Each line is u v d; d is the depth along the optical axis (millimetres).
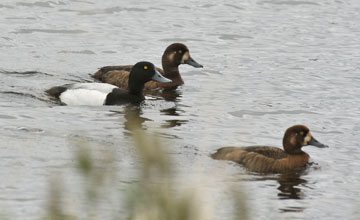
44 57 21578
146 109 17109
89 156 7172
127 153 13305
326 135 15516
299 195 12148
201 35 24500
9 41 23047
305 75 20625
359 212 11547
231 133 15375
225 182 12352
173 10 27266
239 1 28719
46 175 12047
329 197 12141
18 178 11875
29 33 24047
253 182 12555
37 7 26969
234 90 19125
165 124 15828
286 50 23172
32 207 10828
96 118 15992
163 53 21828
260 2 28703
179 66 21609
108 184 11148
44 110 16328
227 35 24609
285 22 26266
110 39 23781
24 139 13930
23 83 18625
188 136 14938
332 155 14258
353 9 28031
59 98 17312
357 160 14016
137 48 22953
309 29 25484
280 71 20984
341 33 25125
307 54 22781
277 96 18578
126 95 17562
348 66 21609
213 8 27672
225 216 10844
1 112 15914
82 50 22562
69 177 11898
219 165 13133
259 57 22406
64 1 27781
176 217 7016
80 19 25797
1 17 25562
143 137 6980
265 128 15891
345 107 17766
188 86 19641
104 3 27766
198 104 17766
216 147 14297
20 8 26734
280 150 13688
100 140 14164
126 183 11633
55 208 8258
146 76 17828
